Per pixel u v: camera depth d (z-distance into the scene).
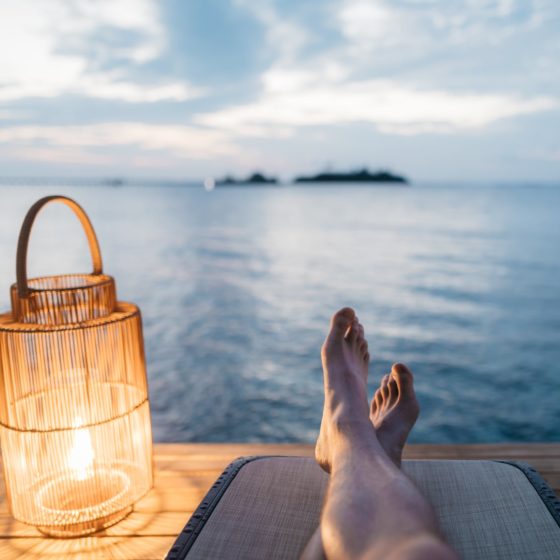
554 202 102.69
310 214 65.88
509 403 8.44
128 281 21.19
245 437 6.91
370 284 21.33
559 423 7.56
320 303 17.59
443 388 9.30
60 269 22.45
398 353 11.67
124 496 1.09
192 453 1.48
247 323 14.56
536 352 11.66
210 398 8.49
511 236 39.91
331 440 0.89
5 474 1.05
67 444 1.03
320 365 10.53
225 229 44.78
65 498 1.05
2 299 14.05
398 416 1.07
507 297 18.72
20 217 54.44
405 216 62.69
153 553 1.05
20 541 1.10
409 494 0.65
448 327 14.27
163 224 49.31
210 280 21.61
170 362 10.70
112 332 1.02
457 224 50.88
